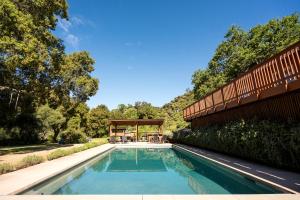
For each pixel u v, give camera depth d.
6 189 5.29
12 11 12.59
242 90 10.23
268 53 23.52
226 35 27.48
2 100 21.69
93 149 16.80
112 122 27.98
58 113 26.83
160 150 19.52
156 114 47.44
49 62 17.31
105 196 4.71
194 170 9.75
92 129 39.94
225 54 27.45
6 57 13.64
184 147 17.73
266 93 8.23
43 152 14.70
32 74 16.56
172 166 11.27
